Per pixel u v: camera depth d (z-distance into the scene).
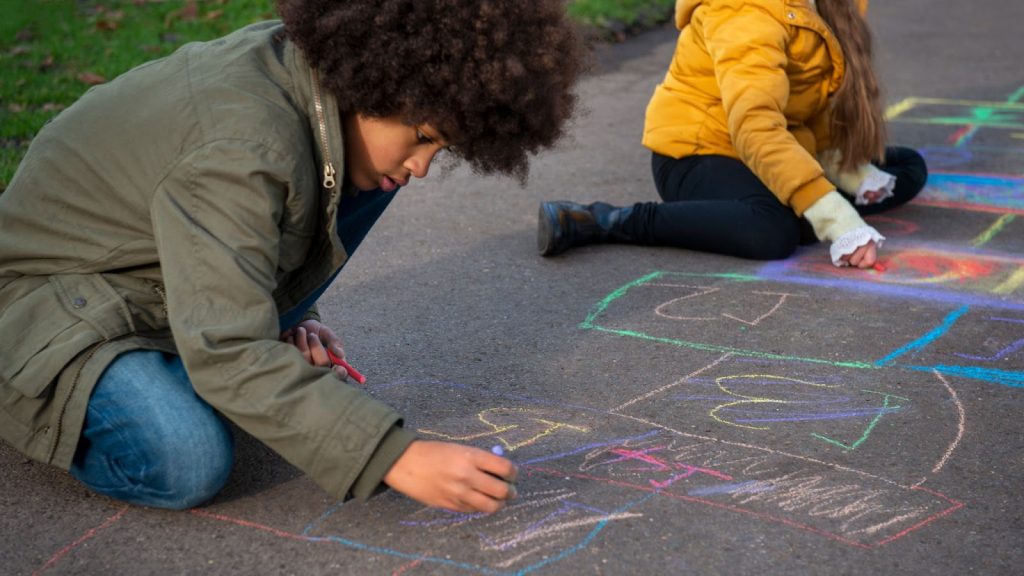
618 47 7.53
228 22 6.47
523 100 1.87
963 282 3.26
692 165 3.68
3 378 1.91
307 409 1.73
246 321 1.76
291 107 1.86
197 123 1.84
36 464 2.17
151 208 1.85
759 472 2.13
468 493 1.71
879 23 8.90
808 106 3.57
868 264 3.35
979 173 4.58
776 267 3.42
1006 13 9.28
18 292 2.00
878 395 2.50
